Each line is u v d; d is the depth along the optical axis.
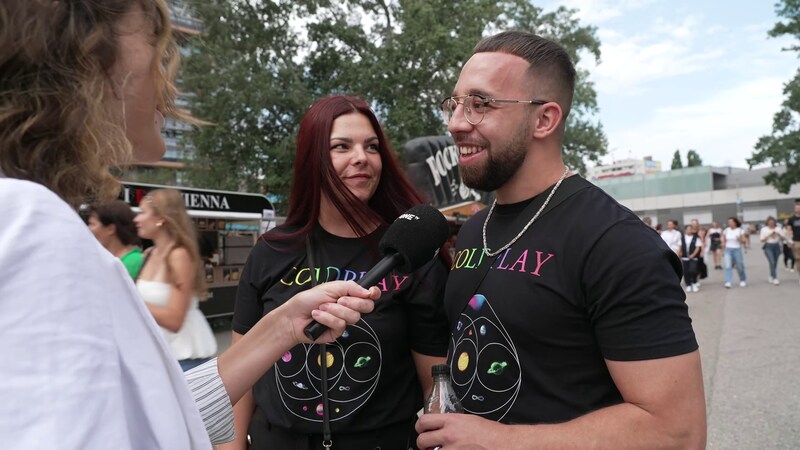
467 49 17.73
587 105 23.44
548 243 1.42
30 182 0.64
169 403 0.71
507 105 1.49
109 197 0.79
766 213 61.44
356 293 1.35
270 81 16.78
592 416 1.25
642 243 1.29
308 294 1.34
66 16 0.72
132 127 0.87
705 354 6.21
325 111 2.06
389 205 2.19
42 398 0.55
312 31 18.53
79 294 0.60
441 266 2.01
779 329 7.35
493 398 1.43
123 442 0.60
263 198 10.62
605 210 1.38
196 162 17.47
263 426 1.96
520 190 1.54
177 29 0.97
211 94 16.11
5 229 0.59
